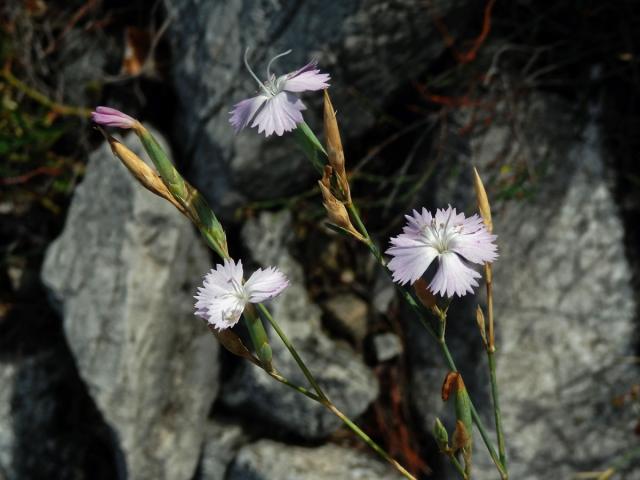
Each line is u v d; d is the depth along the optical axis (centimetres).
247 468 53
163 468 53
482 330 33
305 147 32
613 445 51
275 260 55
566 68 55
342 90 52
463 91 54
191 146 55
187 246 55
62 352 59
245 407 55
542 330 52
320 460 53
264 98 32
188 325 55
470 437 32
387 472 53
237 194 54
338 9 50
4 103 60
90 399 58
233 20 53
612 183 54
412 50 52
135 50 58
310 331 54
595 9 54
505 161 53
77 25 61
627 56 54
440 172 54
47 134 59
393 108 56
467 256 31
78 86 60
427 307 32
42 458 57
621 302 52
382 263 32
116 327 53
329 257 56
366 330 56
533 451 51
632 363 51
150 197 54
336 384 53
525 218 52
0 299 60
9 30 60
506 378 51
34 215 61
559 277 52
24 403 57
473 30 54
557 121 54
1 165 60
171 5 56
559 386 51
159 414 54
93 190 56
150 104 58
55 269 55
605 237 53
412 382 55
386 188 57
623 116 54
